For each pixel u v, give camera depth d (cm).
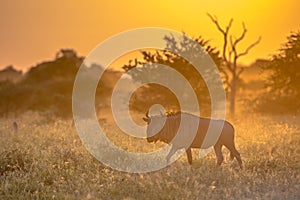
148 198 3653
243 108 13188
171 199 3609
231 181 4078
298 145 5684
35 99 14750
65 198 3644
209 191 3750
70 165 4597
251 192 3872
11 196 3762
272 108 11888
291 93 12462
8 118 11844
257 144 5544
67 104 13062
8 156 4775
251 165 4647
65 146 5541
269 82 13112
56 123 8319
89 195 3506
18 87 15662
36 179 4131
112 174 4316
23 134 6906
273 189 3881
